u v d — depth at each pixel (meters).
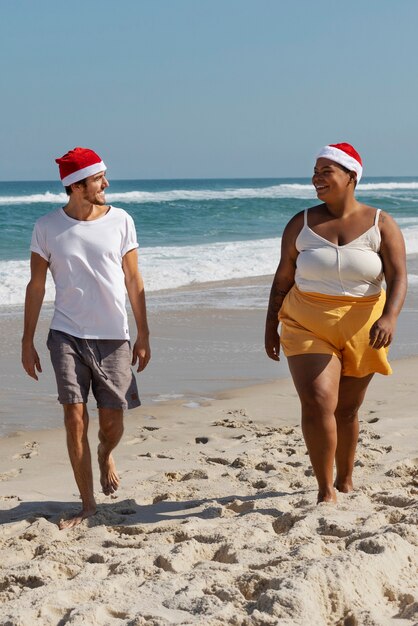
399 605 3.19
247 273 17.67
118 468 5.69
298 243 4.43
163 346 10.15
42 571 3.65
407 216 39.53
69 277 4.56
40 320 11.82
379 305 4.39
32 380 8.55
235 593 3.21
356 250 4.30
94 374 4.62
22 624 3.01
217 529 4.11
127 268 4.71
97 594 3.32
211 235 29.16
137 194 62.56
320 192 4.34
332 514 4.21
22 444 6.46
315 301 4.36
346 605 3.12
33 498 5.14
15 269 16.83
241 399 7.77
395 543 3.56
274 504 4.58
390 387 7.95
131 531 4.33
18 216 38.28
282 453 5.91
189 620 2.99
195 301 13.70
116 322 4.62
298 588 3.11
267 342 4.76
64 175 4.52
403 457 5.64
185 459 5.88
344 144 4.38
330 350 4.34
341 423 4.69
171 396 7.90
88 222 4.59
